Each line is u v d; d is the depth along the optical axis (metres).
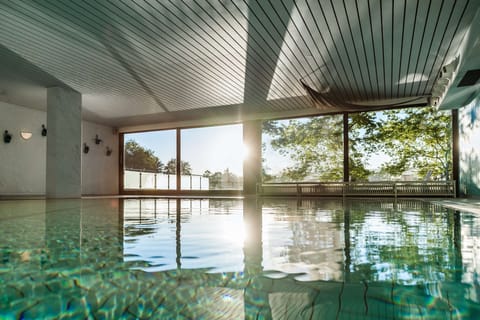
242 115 11.46
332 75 7.24
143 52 6.06
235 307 1.11
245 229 2.95
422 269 1.56
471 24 4.71
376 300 1.17
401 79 7.49
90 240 2.40
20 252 1.97
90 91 8.68
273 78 7.48
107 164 13.80
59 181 8.38
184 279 1.43
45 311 1.08
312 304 1.13
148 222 3.51
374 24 4.93
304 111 10.56
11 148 10.39
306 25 4.98
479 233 2.63
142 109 10.80
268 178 11.13
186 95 9.02
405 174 9.66
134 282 1.39
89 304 1.15
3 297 1.22
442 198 8.16
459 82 6.22
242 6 4.48
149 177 13.55
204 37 5.42
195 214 4.47
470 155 7.85
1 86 8.36
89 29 5.18
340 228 2.97
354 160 10.13
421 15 4.65
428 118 9.40
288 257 1.83
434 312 1.06
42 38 5.52
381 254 1.89
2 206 5.91
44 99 9.86
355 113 10.19
